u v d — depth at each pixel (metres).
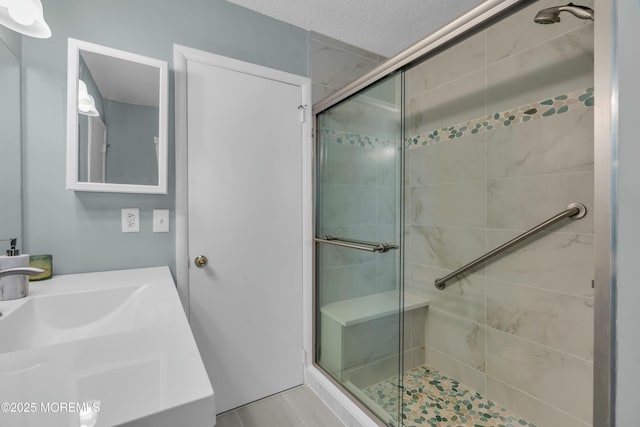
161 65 1.31
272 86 1.69
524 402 1.45
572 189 1.26
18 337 0.78
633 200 0.55
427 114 1.93
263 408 1.61
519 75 1.44
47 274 1.10
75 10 1.20
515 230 1.47
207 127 1.49
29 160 1.12
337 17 1.71
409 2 1.57
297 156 1.78
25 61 1.11
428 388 1.74
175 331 0.63
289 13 1.66
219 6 1.54
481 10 0.95
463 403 1.60
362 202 1.55
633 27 0.54
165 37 1.40
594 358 0.62
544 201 1.36
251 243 1.63
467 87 1.68
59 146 1.17
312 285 1.84
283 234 1.74
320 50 1.85
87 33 1.23
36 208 1.14
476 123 1.64
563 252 1.29
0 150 1.01
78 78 1.15
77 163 1.14
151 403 0.39
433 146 1.89
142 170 1.27
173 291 1.00
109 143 1.21
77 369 0.47
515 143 1.46
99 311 0.98
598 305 0.60
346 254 1.66
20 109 1.10
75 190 1.18
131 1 1.32
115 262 1.29
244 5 1.60
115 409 0.38
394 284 1.40
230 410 1.59
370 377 1.49
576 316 1.26
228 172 1.55
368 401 1.49
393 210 1.39
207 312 1.51
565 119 1.28
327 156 1.79
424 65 1.93
